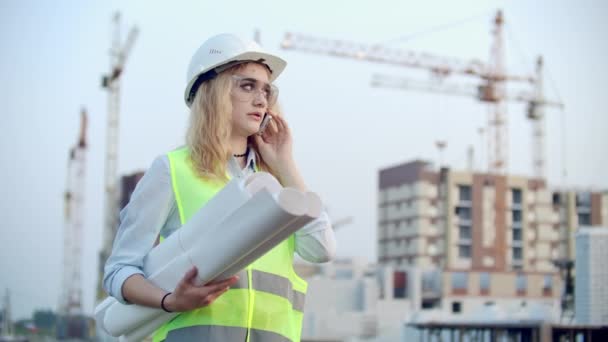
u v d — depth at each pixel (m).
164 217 2.81
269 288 2.76
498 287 87.62
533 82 104.75
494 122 104.69
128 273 2.69
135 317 2.73
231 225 2.42
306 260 3.03
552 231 100.75
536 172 104.62
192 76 2.92
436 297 85.56
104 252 94.38
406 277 83.88
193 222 2.60
